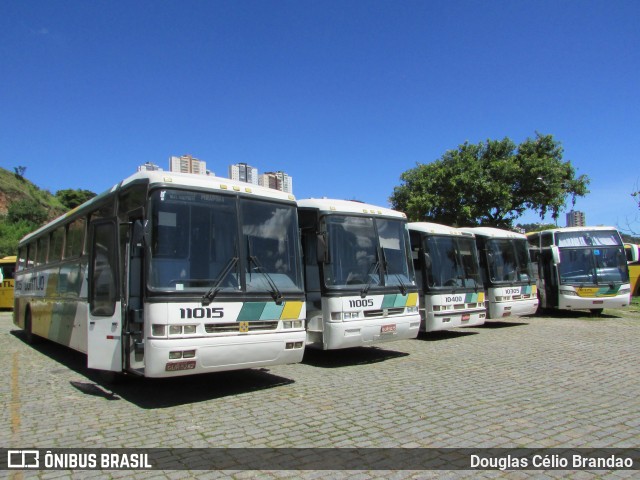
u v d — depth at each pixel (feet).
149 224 22.18
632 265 89.30
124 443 17.51
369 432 18.44
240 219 24.86
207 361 22.13
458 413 20.81
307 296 33.14
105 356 24.77
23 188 274.98
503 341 42.34
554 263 59.98
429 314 42.78
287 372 30.37
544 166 83.41
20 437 18.26
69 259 33.04
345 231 33.12
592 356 34.47
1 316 78.48
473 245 48.03
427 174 92.43
